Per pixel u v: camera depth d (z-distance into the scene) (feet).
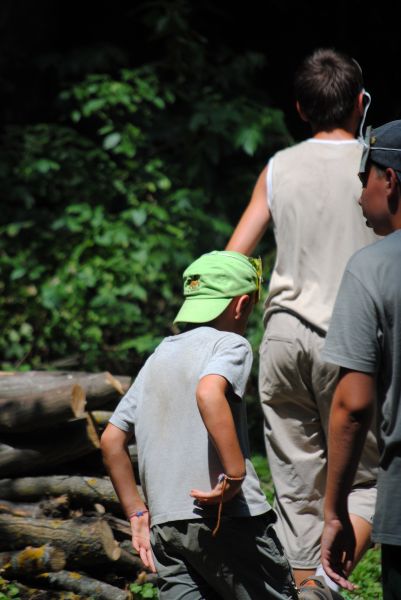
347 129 24.27
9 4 62.18
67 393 26.08
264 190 24.29
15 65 61.46
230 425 16.96
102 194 51.65
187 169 53.16
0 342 50.21
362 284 14.96
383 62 65.05
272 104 66.39
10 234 49.80
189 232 50.24
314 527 23.44
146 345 47.62
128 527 26.48
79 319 49.11
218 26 67.10
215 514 17.39
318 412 23.57
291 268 23.52
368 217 16.22
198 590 18.02
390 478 14.75
